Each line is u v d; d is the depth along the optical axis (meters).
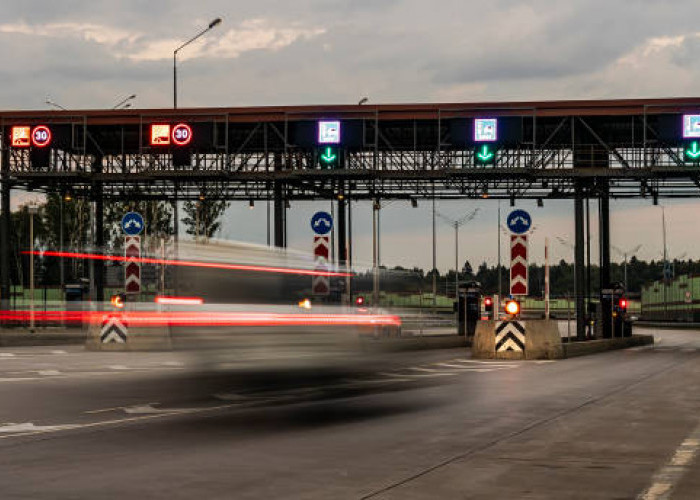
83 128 54.59
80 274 110.56
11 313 68.62
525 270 32.44
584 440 12.54
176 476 9.92
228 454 11.43
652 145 55.41
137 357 32.81
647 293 162.62
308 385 21.72
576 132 56.53
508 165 54.91
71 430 13.77
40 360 31.20
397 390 20.41
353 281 55.00
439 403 17.55
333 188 57.62
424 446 12.05
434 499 8.70
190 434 13.31
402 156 55.06
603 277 59.69
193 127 54.06
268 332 24.30
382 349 38.62
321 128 53.53
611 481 9.61
